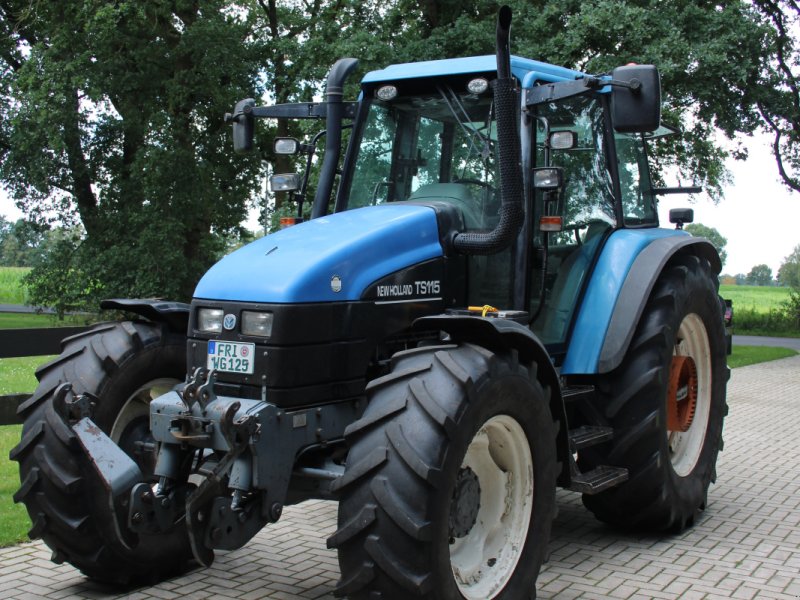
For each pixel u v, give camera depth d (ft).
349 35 54.85
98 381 14.03
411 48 53.42
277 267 12.59
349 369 12.73
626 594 13.66
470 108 15.42
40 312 77.87
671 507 16.55
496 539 12.69
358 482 10.94
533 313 15.52
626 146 19.16
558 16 50.44
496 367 11.89
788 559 15.53
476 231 14.85
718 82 54.19
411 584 10.52
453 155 15.46
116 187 71.31
